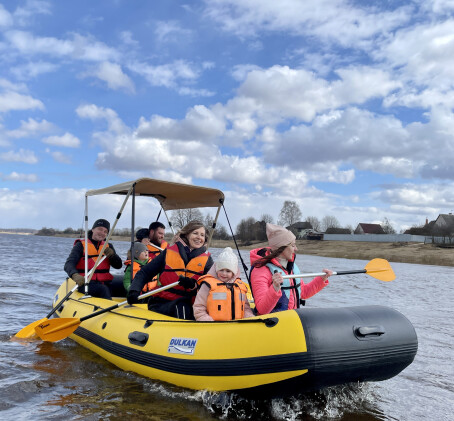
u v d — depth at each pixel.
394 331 3.40
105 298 5.93
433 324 7.19
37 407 3.37
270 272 3.76
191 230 4.53
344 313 3.38
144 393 3.68
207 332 3.57
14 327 6.07
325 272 4.01
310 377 3.16
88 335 5.04
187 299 4.43
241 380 3.30
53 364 4.46
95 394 3.65
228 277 3.83
